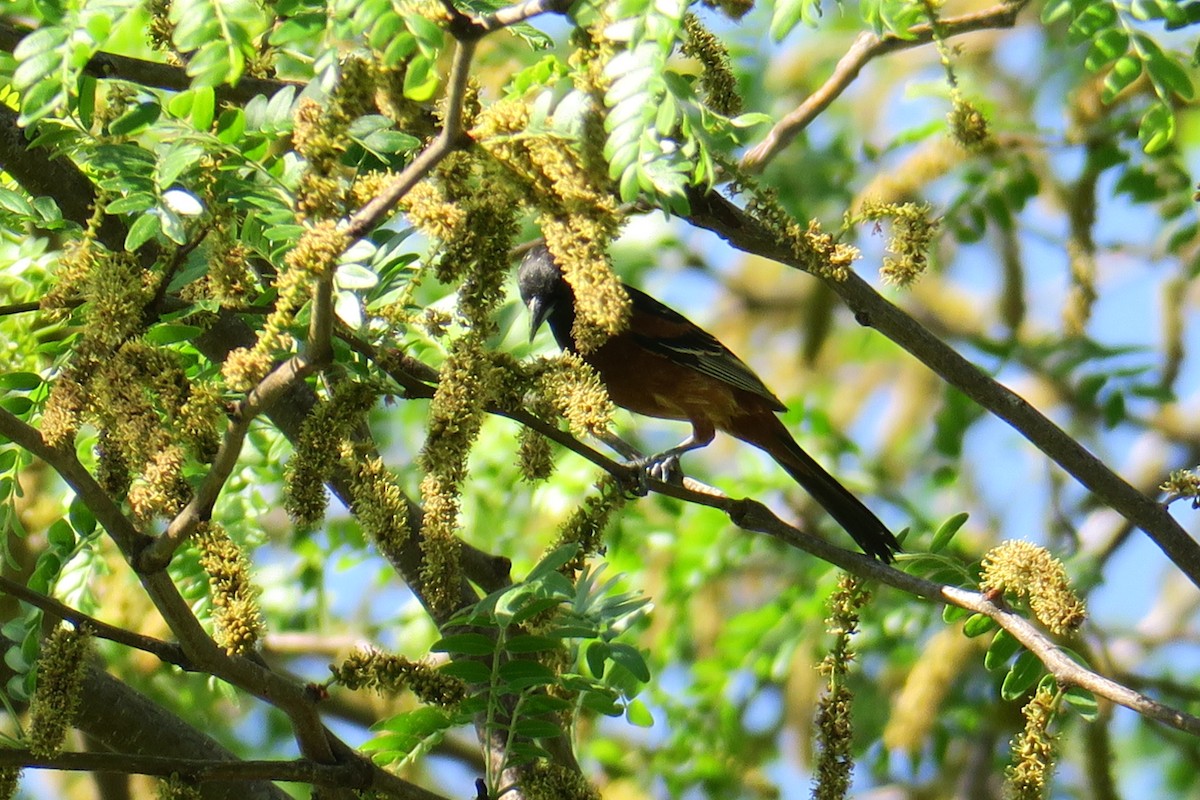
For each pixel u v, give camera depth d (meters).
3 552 9.77
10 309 7.88
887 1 8.19
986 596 7.79
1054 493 16.12
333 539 14.88
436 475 6.55
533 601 6.88
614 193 6.90
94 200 8.80
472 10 6.97
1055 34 16.16
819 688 14.99
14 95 8.48
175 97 6.47
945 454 16.73
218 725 16.09
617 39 5.70
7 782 6.59
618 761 15.51
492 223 6.27
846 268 7.54
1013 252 15.10
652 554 16.31
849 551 8.12
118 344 6.38
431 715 7.48
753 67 16.75
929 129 14.57
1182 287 15.25
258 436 11.72
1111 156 13.16
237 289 6.62
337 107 5.61
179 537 6.31
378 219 5.67
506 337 13.26
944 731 15.12
